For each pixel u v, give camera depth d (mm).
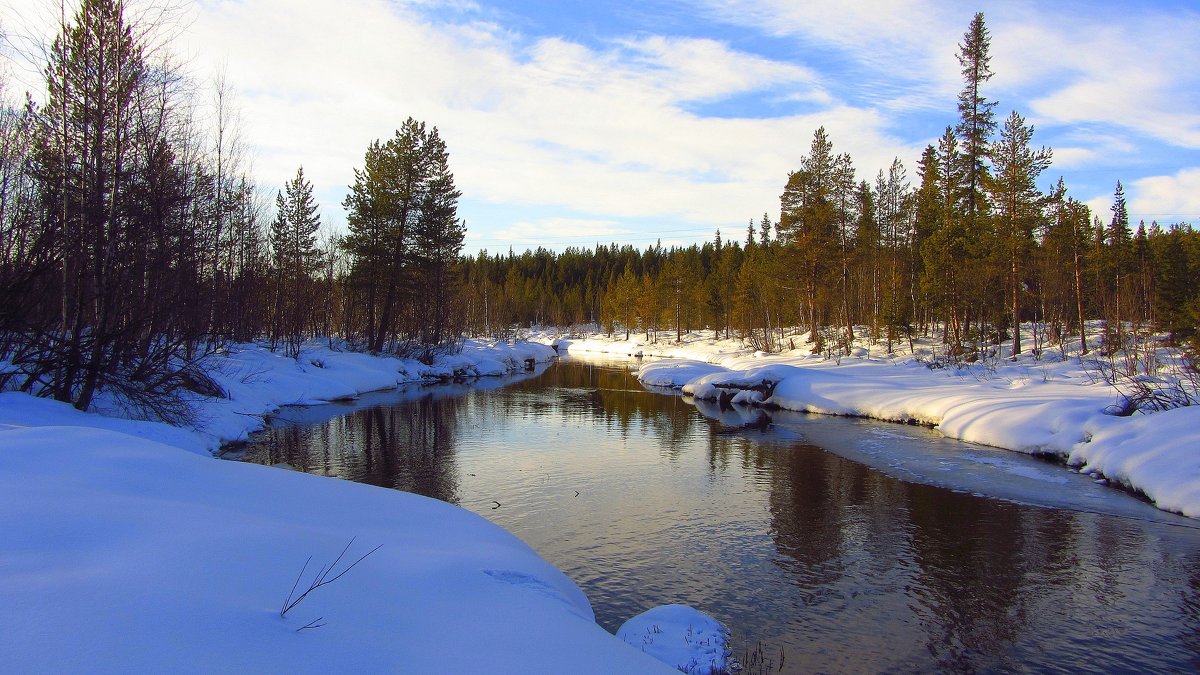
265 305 34688
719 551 9695
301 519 5977
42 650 2789
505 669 3656
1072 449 14922
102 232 13523
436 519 7355
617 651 4312
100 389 13969
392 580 4727
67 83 13250
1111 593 8164
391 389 31062
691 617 6934
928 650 6797
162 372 15969
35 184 13352
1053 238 38000
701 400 28625
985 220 31672
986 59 33688
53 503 4477
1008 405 18422
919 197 40125
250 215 30312
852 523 11016
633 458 16203
